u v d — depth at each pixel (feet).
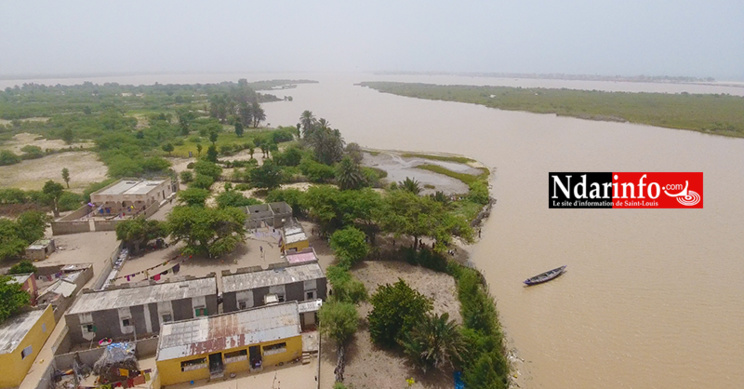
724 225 277.44
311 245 247.91
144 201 289.12
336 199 253.03
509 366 154.30
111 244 244.42
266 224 275.18
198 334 147.95
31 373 141.79
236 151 498.69
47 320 158.81
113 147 484.33
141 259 229.66
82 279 196.75
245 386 139.85
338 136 444.96
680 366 158.10
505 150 503.20
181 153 480.23
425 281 212.64
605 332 176.55
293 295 180.04
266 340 146.61
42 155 463.42
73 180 378.12
